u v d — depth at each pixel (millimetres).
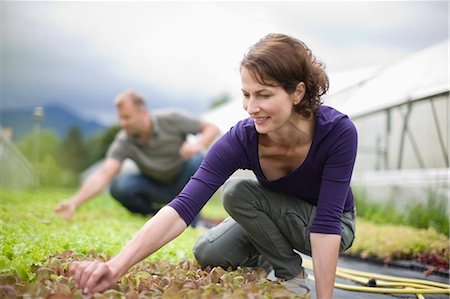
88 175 22625
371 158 8523
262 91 2359
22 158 11367
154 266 3016
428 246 4785
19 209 5426
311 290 3344
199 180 2594
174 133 6680
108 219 6062
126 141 6598
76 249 3227
